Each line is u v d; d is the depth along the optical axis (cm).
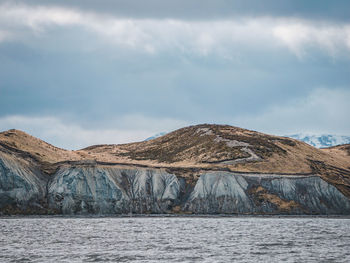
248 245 16250
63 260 13162
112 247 15612
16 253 14225
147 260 13262
